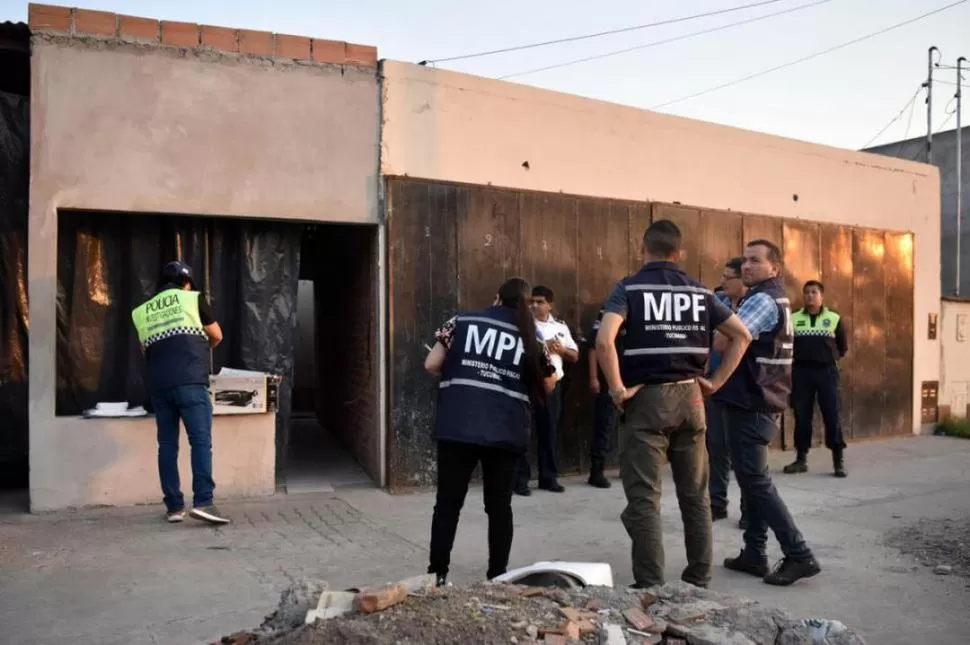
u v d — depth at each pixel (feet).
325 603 10.72
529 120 26.53
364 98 23.70
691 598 11.71
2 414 22.22
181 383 19.07
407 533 18.93
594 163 27.99
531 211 26.37
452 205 24.81
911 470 29.07
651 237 14.65
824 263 34.68
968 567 16.71
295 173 22.86
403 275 23.94
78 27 20.75
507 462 14.24
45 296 20.39
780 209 33.35
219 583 14.80
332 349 32.04
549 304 23.34
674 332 14.10
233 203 22.18
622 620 10.75
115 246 22.07
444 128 24.85
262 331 23.56
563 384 25.99
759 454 15.62
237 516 20.30
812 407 28.32
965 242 57.72
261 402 22.27
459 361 14.21
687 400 14.10
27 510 20.65
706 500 14.58
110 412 20.90
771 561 17.35
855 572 16.39
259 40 22.45
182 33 21.70
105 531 18.62
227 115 22.15
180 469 21.42
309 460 27.76
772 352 15.66
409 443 23.86
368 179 23.75
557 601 11.25
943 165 59.36
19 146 21.94
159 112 21.49
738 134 31.99
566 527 19.89
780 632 10.85
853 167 36.19
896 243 37.68
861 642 10.62
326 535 18.60
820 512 22.04
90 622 12.76
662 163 29.71
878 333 36.81
